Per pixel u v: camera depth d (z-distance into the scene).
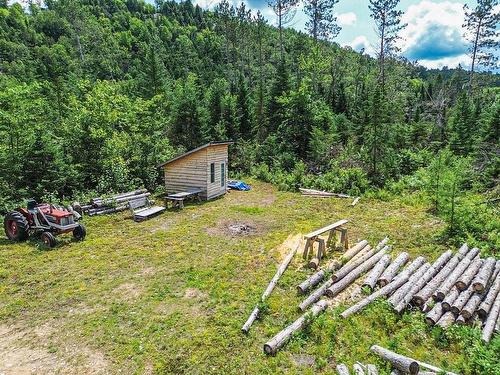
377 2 31.41
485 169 14.70
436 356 5.34
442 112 29.47
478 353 5.20
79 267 8.38
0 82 21.81
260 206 14.77
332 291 6.88
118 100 18.94
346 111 32.50
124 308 6.54
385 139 18.89
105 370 4.92
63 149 15.59
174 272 8.10
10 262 8.59
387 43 32.78
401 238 10.18
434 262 7.98
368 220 12.26
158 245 9.91
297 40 42.72
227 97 26.66
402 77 38.09
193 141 23.94
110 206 13.31
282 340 5.41
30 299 6.89
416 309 6.42
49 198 13.30
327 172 18.98
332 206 14.49
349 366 4.99
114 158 16.36
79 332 5.81
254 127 25.98
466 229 9.76
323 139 21.66
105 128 17.22
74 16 67.62
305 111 22.47
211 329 5.85
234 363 5.05
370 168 17.94
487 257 8.15
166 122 21.81
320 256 8.52
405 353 5.34
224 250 9.54
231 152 24.08
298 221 12.37
